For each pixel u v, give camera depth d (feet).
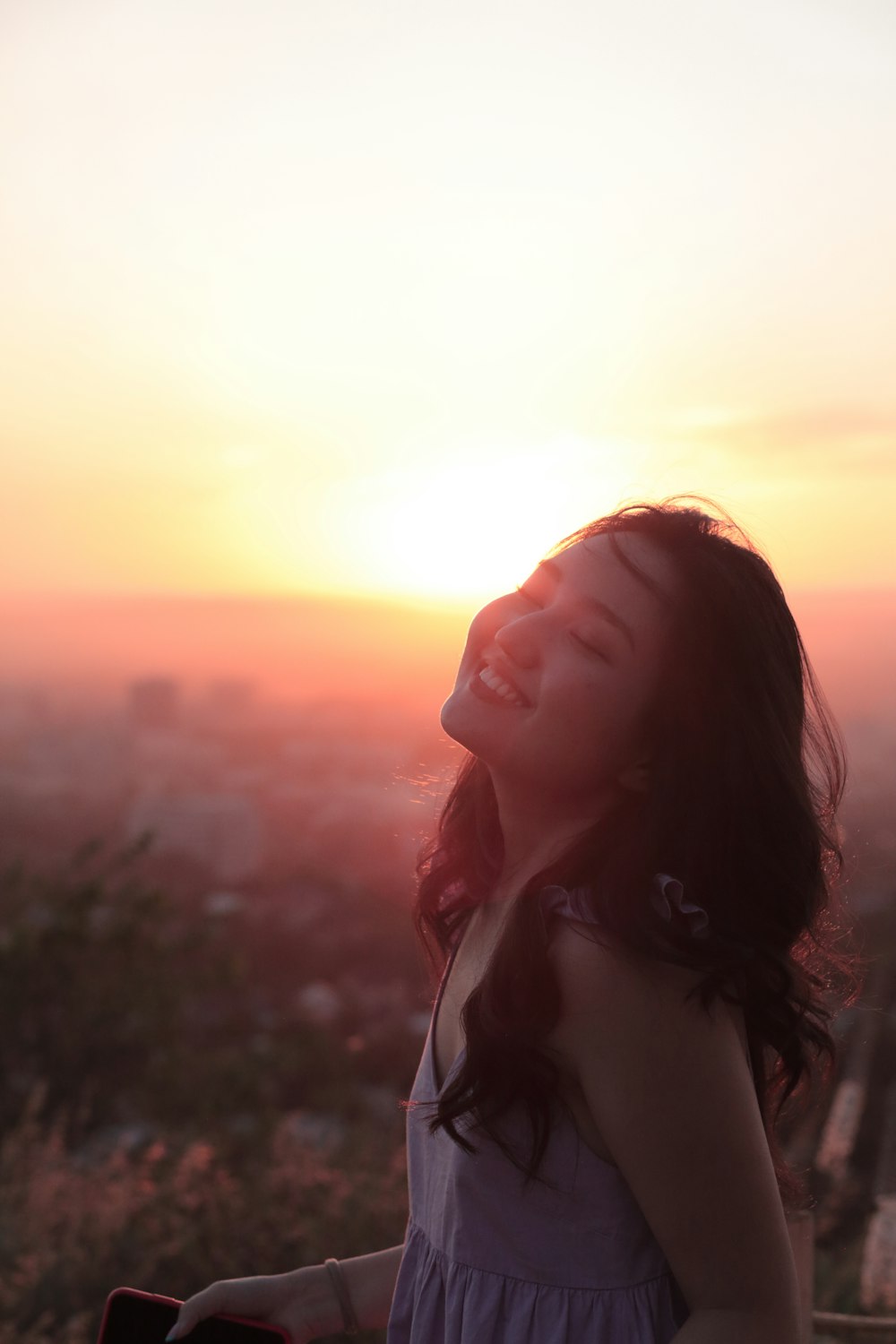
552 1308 3.23
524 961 3.10
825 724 3.88
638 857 3.21
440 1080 3.81
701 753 3.32
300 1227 13.05
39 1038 29.60
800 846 3.42
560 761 3.43
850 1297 10.61
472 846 4.21
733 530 3.70
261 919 120.78
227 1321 4.14
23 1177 13.92
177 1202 12.96
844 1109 24.02
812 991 3.75
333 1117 28.17
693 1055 3.01
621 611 3.38
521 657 3.47
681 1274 3.04
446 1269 3.47
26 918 31.48
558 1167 3.23
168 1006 31.86
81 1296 11.53
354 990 82.89
